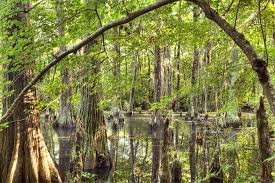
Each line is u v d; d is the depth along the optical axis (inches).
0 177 424.5
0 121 190.7
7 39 219.6
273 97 165.6
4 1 212.7
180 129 958.4
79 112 556.1
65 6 201.2
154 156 562.9
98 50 257.9
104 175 517.3
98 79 305.7
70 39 216.4
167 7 266.5
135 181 473.4
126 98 1546.5
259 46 326.3
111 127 1054.4
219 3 277.3
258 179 256.5
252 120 741.3
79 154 475.5
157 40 286.0
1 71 232.7
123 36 267.3
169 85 1129.4
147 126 1093.1
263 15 246.1
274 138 400.5
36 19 205.2
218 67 332.8
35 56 211.9
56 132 973.8
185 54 1307.8
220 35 308.7
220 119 684.1
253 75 326.0
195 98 1163.3
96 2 184.9
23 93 188.1
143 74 1435.8
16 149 425.1
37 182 429.1
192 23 281.7
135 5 230.4
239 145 457.7
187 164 512.1
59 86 253.4
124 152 676.1
